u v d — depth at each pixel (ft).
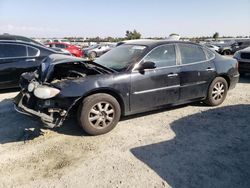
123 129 15.70
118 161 12.12
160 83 16.61
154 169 11.49
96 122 14.58
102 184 10.45
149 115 18.07
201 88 18.86
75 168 11.58
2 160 12.23
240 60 31.78
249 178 10.91
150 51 16.49
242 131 15.57
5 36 37.35
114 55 17.79
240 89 26.63
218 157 12.57
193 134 15.11
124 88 15.17
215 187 10.32
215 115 18.21
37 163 12.00
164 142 14.07
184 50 18.15
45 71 15.23
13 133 15.07
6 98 22.40
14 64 23.77
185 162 12.10
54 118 13.88
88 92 14.06
